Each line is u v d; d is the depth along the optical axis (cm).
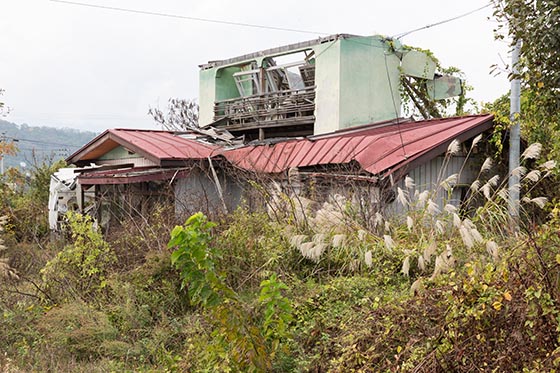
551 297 396
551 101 668
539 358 389
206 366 566
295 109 1596
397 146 1084
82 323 727
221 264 756
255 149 1352
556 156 862
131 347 671
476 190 832
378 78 1573
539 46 635
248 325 516
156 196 1355
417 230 767
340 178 1030
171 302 760
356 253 739
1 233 1320
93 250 855
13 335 762
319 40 1539
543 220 830
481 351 416
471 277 440
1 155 1822
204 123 1920
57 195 1738
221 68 1875
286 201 896
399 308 489
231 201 1337
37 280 959
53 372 647
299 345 577
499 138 1074
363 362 478
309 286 693
